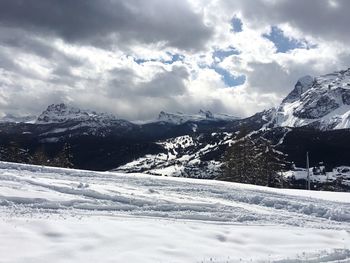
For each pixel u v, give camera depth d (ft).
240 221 39.88
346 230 39.99
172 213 39.70
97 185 51.34
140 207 40.93
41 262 23.32
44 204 36.86
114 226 31.48
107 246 27.17
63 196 40.65
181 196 50.11
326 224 43.04
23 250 24.68
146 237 29.89
